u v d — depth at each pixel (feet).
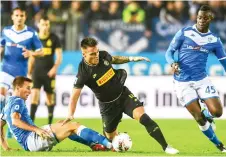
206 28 111.04
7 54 136.46
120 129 155.94
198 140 131.44
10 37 136.46
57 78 184.65
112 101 104.06
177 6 214.90
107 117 105.81
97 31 214.28
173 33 214.28
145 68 196.44
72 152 102.99
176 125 165.07
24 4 217.97
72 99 101.81
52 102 159.33
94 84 102.99
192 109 111.14
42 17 156.46
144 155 98.73
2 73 136.46
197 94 112.47
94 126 161.48
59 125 103.30
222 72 193.47
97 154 99.76
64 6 218.38
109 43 214.69
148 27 214.28
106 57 103.65
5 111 103.55
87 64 101.76
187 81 111.86
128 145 103.71
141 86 184.75
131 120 180.65
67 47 213.25
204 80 111.75
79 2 216.74
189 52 111.14
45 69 155.33
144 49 213.66
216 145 110.83
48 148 102.99
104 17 215.10
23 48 132.98
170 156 98.07
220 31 213.87
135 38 214.07
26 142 102.83
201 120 110.32
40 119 179.52
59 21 213.25
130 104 103.30
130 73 195.93
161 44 213.87
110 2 216.74
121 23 214.90
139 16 214.48
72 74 194.59
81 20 214.28
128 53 203.51
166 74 196.44
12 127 103.14
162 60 197.06
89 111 184.34
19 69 136.87
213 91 110.93
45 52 155.74
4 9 216.54
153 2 215.31
